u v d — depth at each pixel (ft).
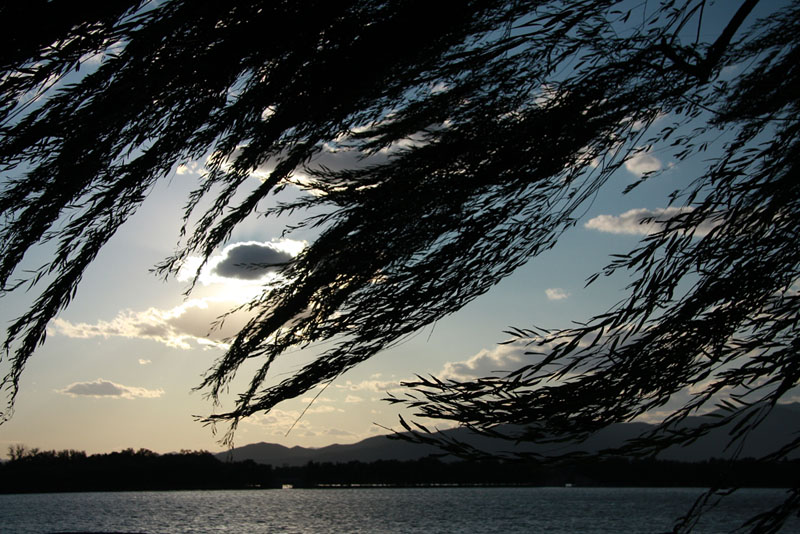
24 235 4.59
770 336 3.83
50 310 4.98
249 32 4.81
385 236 5.71
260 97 5.27
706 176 4.94
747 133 5.67
